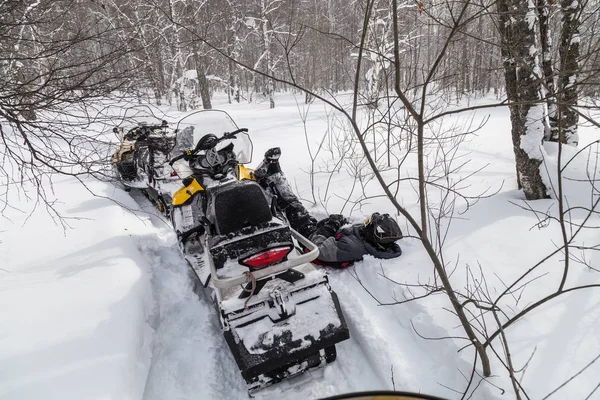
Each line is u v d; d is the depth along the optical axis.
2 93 2.96
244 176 3.25
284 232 2.44
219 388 2.44
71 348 2.32
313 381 2.43
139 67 3.28
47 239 4.03
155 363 2.63
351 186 5.14
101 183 6.04
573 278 2.65
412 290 2.80
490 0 1.83
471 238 3.38
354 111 1.63
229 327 2.29
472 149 6.76
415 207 4.23
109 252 3.60
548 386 1.92
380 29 10.68
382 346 2.49
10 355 2.27
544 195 3.98
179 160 3.20
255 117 15.33
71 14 3.48
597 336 2.16
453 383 2.16
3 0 3.06
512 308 2.48
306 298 2.44
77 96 3.01
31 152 2.90
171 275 3.67
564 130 5.01
